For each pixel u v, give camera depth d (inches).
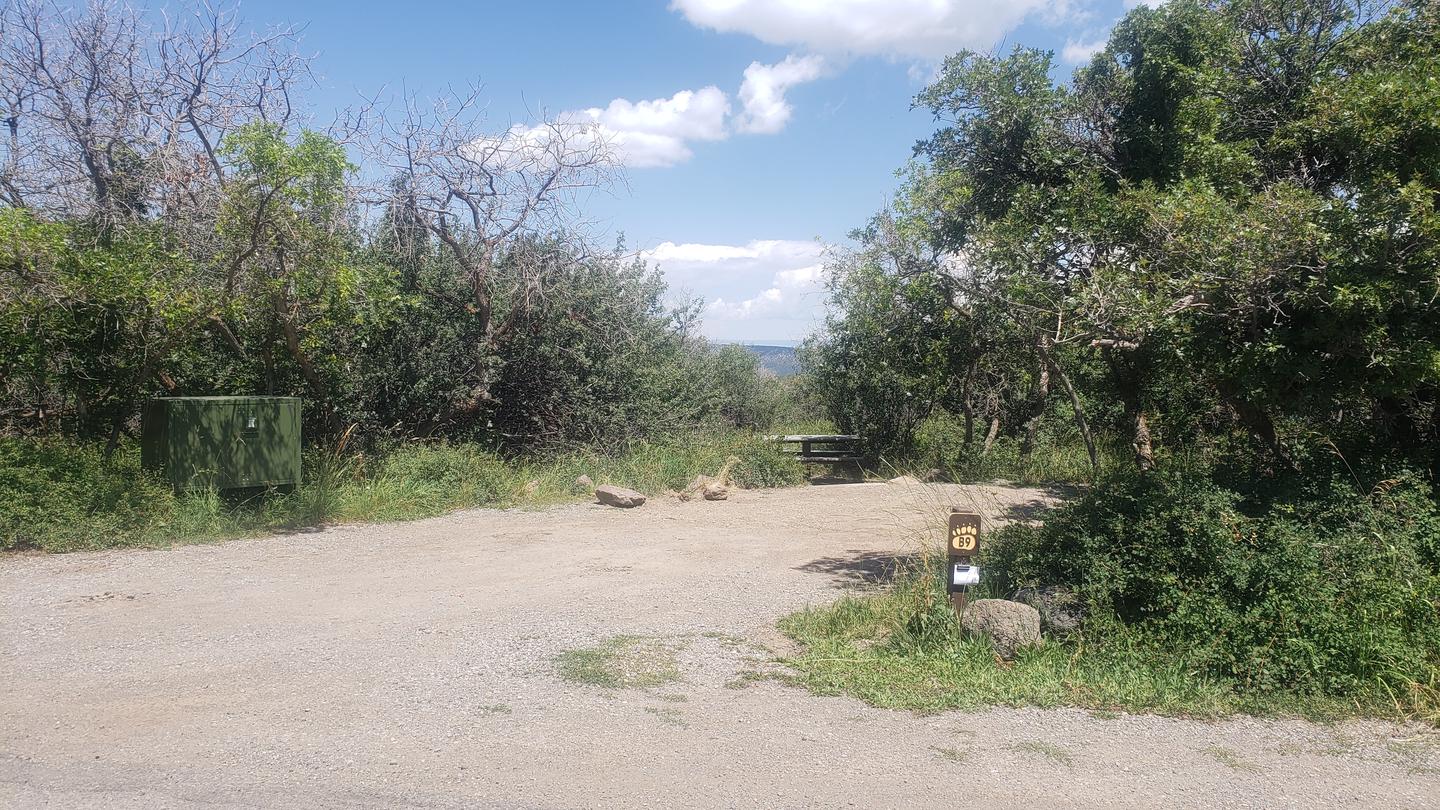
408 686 221.3
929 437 755.4
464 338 618.8
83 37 509.4
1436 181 287.0
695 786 169.5
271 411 445.4
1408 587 232.8
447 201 596.1
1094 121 415.2
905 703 214.1
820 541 427.2
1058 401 694.5
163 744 184.4
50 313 430.0
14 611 283.1
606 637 266.5
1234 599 238.7
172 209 504.1
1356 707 212.8
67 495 382.0
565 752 183.9
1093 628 246.5
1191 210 292.5
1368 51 340.8
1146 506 268.4
